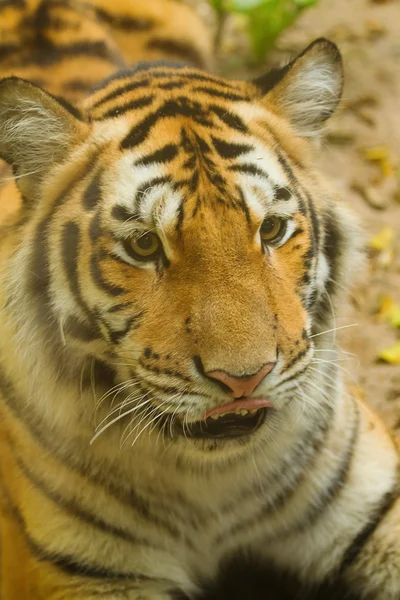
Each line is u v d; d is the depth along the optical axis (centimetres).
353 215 562
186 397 466
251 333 452
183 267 467
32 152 510
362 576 590
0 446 580
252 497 565
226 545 585
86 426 527
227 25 1314
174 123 497
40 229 509
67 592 552
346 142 1083
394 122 1112
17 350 522
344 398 597
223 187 471
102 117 519
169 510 557
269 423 530
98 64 760
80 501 544
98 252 482
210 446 495
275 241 491
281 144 525
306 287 506
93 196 490
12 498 574
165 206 466
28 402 533
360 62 1220
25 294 511
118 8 906
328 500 580
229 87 544
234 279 462
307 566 598
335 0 1385
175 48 924
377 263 915
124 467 537
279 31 1181
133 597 553
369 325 844
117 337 488
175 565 571
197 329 458
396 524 578
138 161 485
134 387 495
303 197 512
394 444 623
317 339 548
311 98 554
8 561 586
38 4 806
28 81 496
